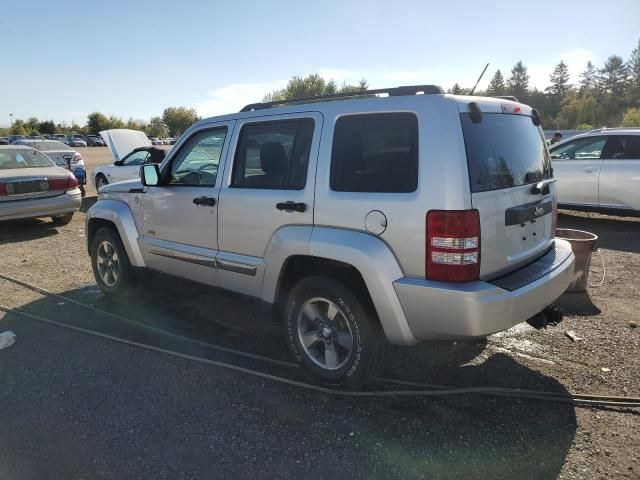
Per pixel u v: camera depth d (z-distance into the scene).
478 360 3.94
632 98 93.25
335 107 3.38
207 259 4.19
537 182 3.56
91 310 5.04
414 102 3.02
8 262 7.04
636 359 3.90
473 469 2.68
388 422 3.12
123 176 13.34
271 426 3.07
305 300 3.55
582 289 5.39
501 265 3.10
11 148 9.67
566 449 2.84
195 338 4.39
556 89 105.00
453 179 2.83
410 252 2.96
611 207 8.95
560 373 3.71
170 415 3.19
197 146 4.35
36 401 3.35
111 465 2.72
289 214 3.51
